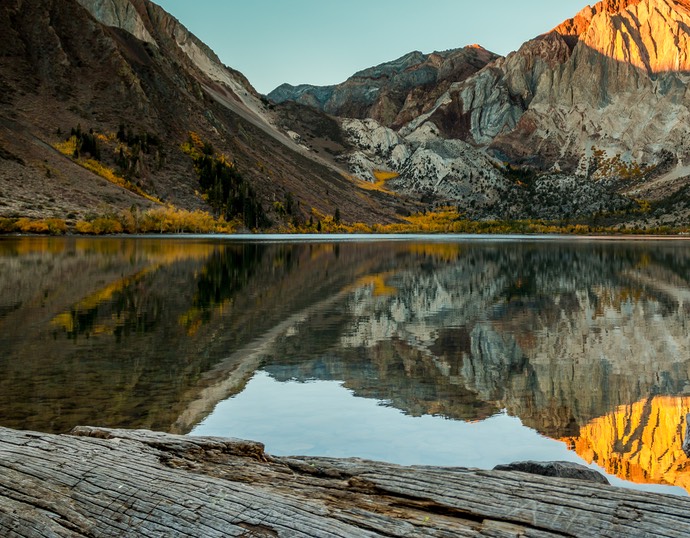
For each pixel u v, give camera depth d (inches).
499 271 1830.7
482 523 130.3
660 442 366.6
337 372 561.9
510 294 1224.2
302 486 156.7
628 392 496.7
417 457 343.0
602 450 355.3
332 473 170.4
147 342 692.1
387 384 520.7
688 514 122.3
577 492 137.8
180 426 399.2
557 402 465.7
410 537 122.8
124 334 738.8
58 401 453.4
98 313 899.4
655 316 927.0
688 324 848.3
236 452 187.9
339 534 123.7
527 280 1536.7
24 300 1027.3
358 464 174.6
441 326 832.3
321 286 1342.3
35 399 458.3
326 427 397.7
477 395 485.7
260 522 130.9
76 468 161.8
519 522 129.6
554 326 835.4
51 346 663.1
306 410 438.0
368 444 365.1
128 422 405.7
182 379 526.9
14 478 158.7
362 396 478.6
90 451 174.1
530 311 981.8
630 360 620.1
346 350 665.0
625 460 336.2
